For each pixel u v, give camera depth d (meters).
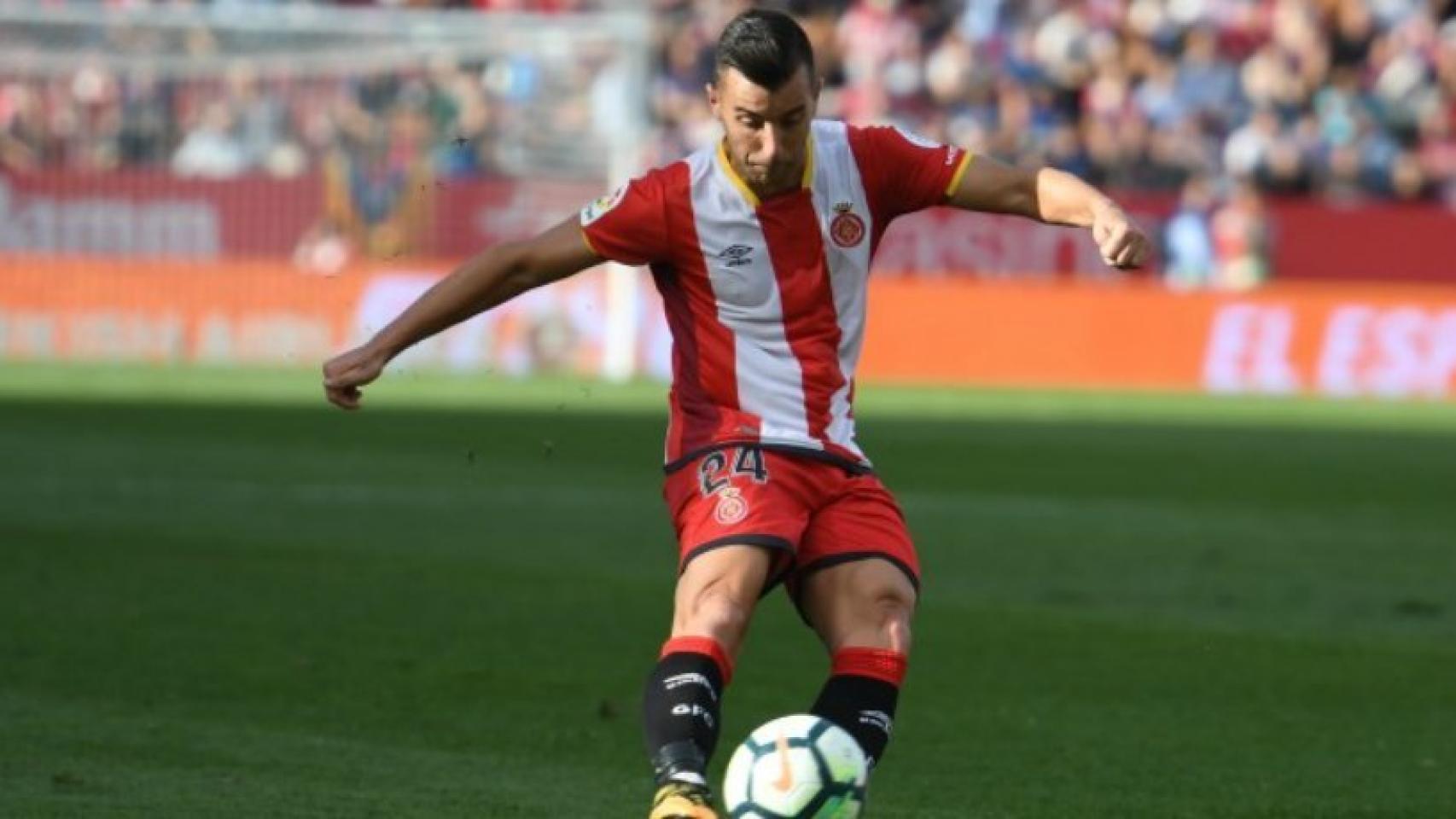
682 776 17.14
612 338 89.06
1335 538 45.41
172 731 25.78
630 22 91.38
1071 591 37.84
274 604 35.00
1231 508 50.25
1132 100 109.94
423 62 95.56
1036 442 65.06
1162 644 32.81
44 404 71.25
